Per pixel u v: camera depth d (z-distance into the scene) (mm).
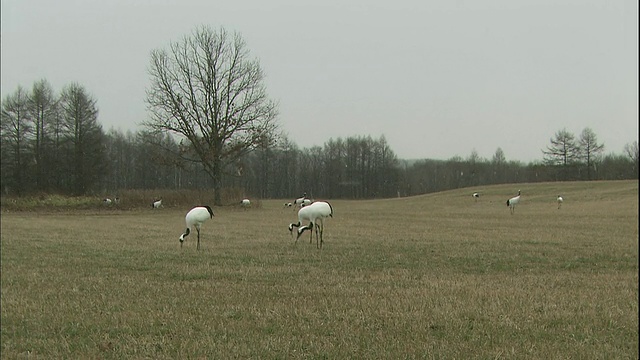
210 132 69938
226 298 13789
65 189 91750
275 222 42094
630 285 15531
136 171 130000
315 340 10211
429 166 170000
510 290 14570
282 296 14039
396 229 34938
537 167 153875
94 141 94062
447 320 11477
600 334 10477
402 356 9312
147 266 19281
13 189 87250
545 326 11047
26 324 11719
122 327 11266
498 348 9617
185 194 70938
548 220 44469
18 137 88625
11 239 28844
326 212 25297
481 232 32469
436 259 20922
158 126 68125
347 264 19672
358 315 11914
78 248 24641
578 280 16375
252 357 9352
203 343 10062
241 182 142875
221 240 27938
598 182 106438
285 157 147250
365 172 149250
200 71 68750
